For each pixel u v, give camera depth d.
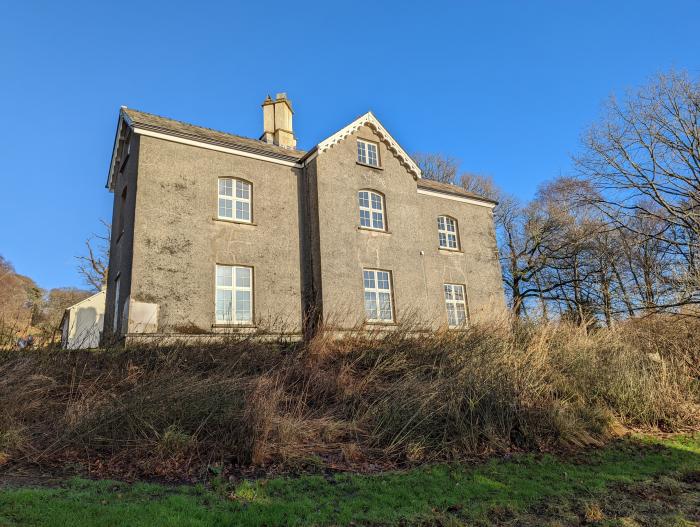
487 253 24.20
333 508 6.07
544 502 6.66
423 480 7.48
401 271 19.94
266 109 23.20
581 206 23.83
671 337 15.62
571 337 14.55
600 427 10.84
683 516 6.05
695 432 11.41
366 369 12.62
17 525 4.80
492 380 10.73
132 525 5.04
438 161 45.84
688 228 20.77
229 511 5.74
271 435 8.50
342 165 19.62
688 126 21.28
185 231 16.45
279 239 18.42
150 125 16.44
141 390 9.09
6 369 10.05
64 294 36.66
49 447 7.66
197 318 15.94
